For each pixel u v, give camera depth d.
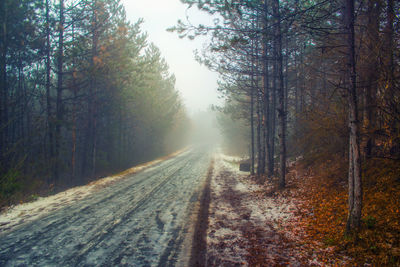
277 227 6.77
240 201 10.02
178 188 12.76
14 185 9.87
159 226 7.05
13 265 4.65
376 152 8.16
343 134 8.80
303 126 12.02
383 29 6.74
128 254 5.26
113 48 15.62
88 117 19.08
